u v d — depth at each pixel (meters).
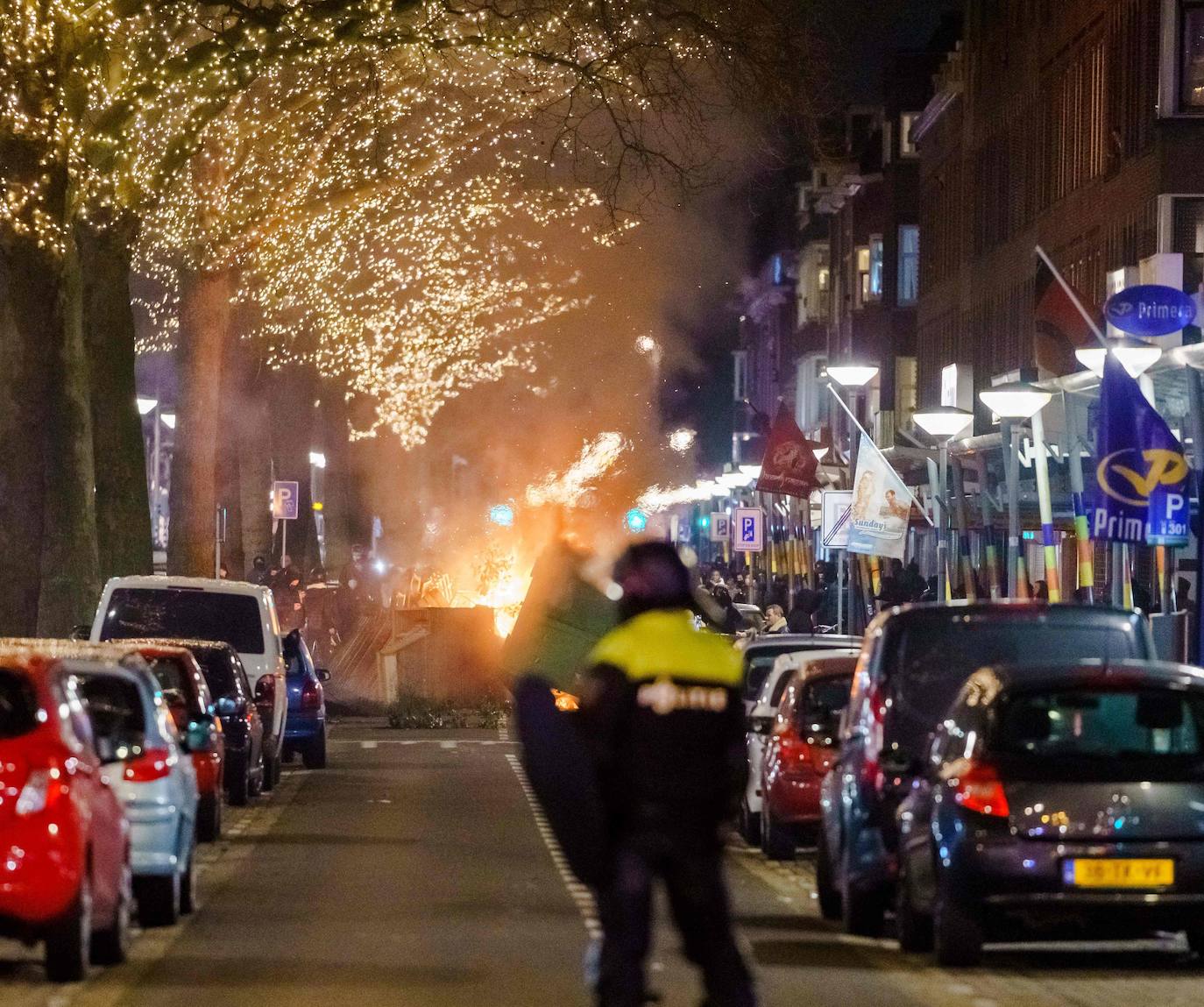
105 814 30.42
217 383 93.19
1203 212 93.19
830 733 39.19
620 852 21.06
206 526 92.75
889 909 38.28
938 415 87.00
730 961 21.16
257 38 75.38
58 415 70.88
